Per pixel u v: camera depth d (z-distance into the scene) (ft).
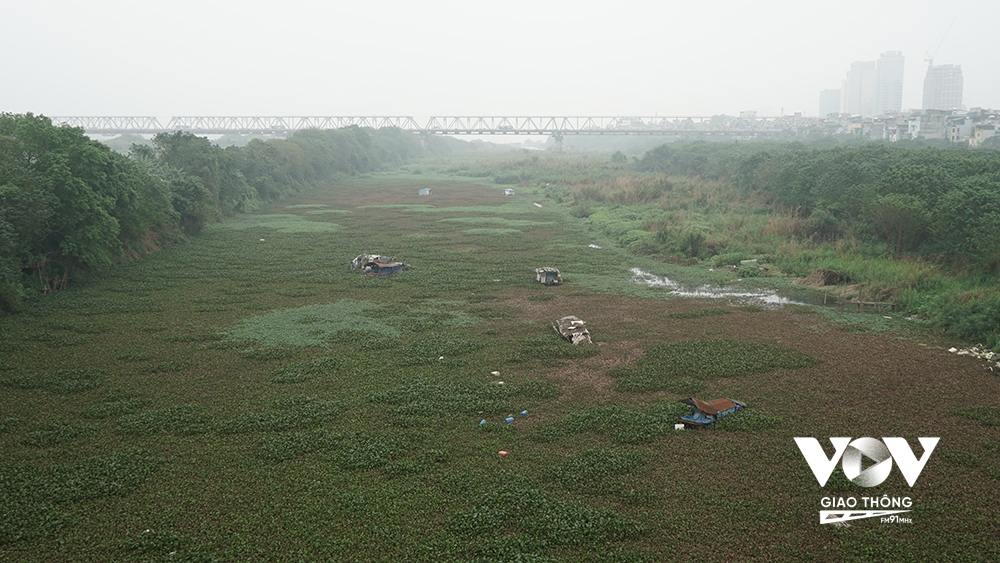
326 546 54.80
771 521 58.13
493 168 562.66
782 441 73.82
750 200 288.51
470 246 215.51
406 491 63.67
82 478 65.57
